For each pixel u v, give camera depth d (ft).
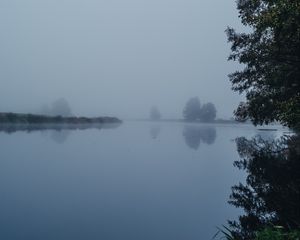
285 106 60.64
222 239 36.24
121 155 103.71
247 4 85.76
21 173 70.79
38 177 67.26
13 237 35.94
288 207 47.37
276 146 130.52
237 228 39.63
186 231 38.70
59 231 37.96
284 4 50.29
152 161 92.63
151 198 53.16
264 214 44.68
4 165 79.36
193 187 61.36
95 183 63.16
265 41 92.43
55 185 60.64
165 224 40.88
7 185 59.72
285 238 31.37
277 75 82.99
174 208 47.83
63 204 48.85
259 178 68.74
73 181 64.49
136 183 64.13
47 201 50.19
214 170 79.36
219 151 119.14
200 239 36.40
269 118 95.50
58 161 87.66
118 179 67.41
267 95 94.43
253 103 98.73
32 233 37.22
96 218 42.86
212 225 40.75
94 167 80.33
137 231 38.55
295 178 67.41
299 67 78.64
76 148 118.01
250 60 96.43
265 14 57.47
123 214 44.78
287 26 55.26
